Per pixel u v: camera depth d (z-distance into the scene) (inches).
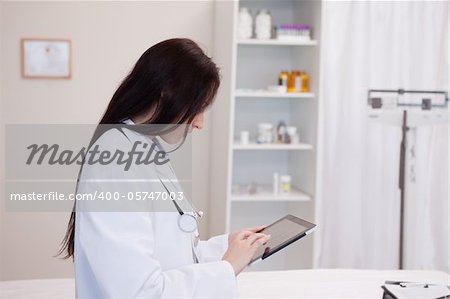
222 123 126.3
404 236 130.7
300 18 133.0
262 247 59.3
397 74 127.0
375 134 128.6
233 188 130.8
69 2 130.2
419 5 126.9
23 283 87.4
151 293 47.9
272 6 136.9
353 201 128.9
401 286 74.3
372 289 86.1
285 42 121.9
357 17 124.7
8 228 133.6
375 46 125.7
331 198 129.3
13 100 130.6
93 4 131.1
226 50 123.1
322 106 121.7
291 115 138.9
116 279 47.3
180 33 134.9
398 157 130.1
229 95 119.6
